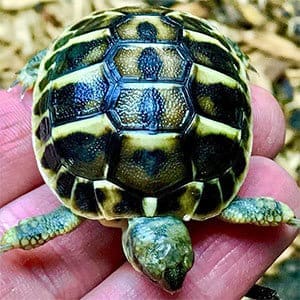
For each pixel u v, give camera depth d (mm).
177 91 96
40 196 118
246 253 110
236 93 102
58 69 103
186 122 95
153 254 92
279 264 159
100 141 95
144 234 93
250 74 185
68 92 99
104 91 97
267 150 127
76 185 97
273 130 126
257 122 125
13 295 107
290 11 197
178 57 98
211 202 97
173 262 91
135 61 97
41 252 110
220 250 109
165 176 94
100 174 95
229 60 104
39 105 104
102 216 96
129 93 95
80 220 101
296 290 157
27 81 122
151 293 105
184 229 95
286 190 116
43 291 109
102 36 101
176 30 102
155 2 194
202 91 98
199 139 96
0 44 188
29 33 189
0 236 113
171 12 108
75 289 112
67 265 111
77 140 97
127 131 94
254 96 126
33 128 104
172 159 94
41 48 187
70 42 105
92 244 113
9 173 119
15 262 109
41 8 192
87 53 100
